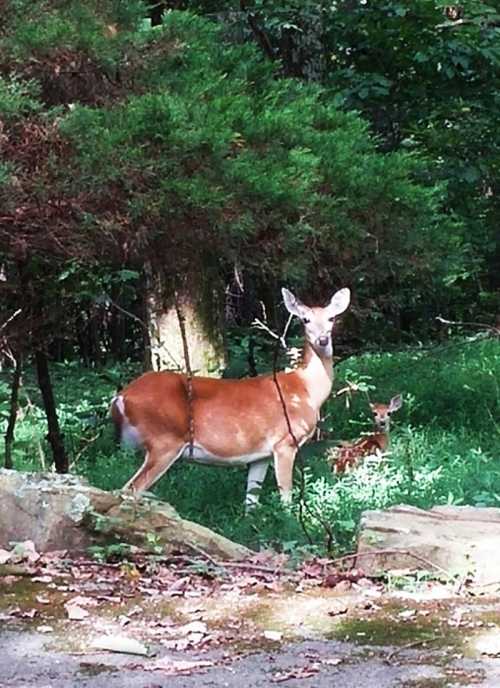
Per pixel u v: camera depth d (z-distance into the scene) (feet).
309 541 21.57
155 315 37.17
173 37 23.76
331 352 29.35
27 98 21.06
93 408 36.06
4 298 27.78
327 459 30.76
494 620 15.51
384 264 27.45
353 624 15.42
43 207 21.72
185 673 13.60
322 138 24.95
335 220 24.22
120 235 22.91
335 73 41.65
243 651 14.37
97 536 18.98
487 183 46.70
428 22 41.96
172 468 32.30
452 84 43.62
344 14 42.27
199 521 26.96
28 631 15.19
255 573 18.31
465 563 17.72
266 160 22.66
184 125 21.42
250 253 23.90
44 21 22.81
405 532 18.49
